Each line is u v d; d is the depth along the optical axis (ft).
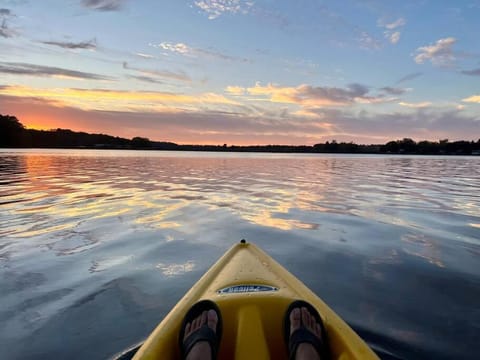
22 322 8.02
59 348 7.06
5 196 25.04
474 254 13.11
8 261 11.85
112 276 10.67
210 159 98.53
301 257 12.75
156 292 9.59
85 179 37.40
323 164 79.20
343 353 5.43
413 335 7.54
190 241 14.44
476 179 43.50
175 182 36.32
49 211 19.98
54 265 11.54
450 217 19.83
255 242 14.52
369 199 26.17
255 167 64.28
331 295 9.61
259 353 5.37
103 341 7.27
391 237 15.43
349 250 13.57
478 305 9.02
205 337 5.44
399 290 9.93
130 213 19.79
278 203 24.09
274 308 6.66
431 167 71.05
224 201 24.58
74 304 8.87
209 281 8.13
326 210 21.72
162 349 5.49
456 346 7.15
